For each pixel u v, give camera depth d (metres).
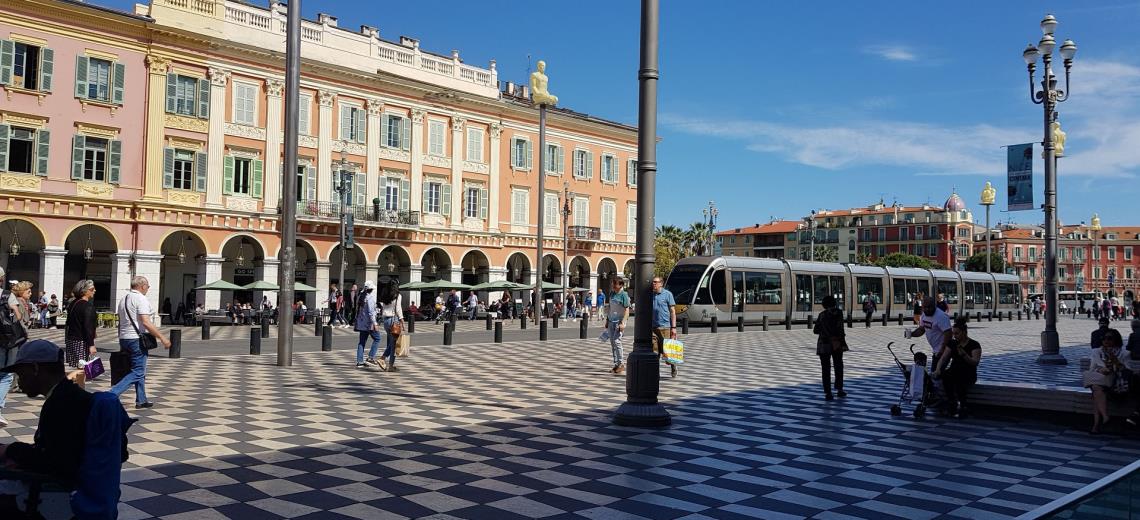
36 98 33.88
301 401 12.28
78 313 11.32
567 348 23.50
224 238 39.00
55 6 33.91
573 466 8.18
